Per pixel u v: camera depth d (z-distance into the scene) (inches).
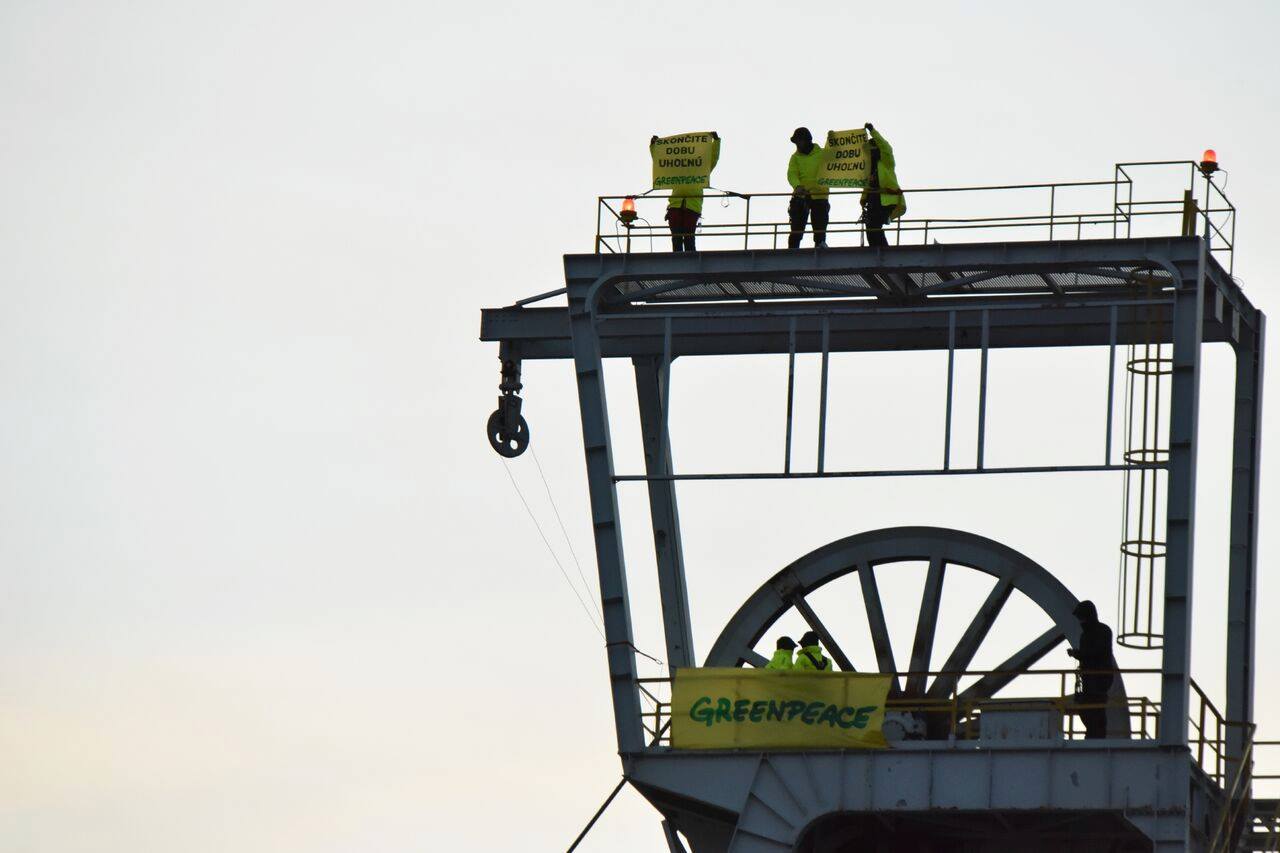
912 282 6210.6
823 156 5964.6
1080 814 5797.2
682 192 6013.8
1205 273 5718.5
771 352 6614.2
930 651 6427.2
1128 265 5693.9
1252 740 6186.0
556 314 6678.2
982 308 5757.9
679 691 5684.1
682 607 6855.3
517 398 6717.5
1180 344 5585.6
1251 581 6284.5
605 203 6018.7
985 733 5585.6
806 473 5703.7
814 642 5885.8
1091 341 6397.6
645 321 6599.4
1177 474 5511.8
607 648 5723.4
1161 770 5388.8
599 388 5861.2
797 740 5600.4
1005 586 6402.6
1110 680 5600.4
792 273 5876.0
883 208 5979.3
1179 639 5433.1
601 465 5816.9
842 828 6171.3
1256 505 6304.1
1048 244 5743.1
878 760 5551.2
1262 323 6343.5
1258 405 6333.7
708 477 5772.6
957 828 6107.3
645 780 5644.7
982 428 5669.3
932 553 6461.6
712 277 5915.4
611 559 5777.6
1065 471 5590.6
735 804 5595.5
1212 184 5782.5
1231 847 6176.2
